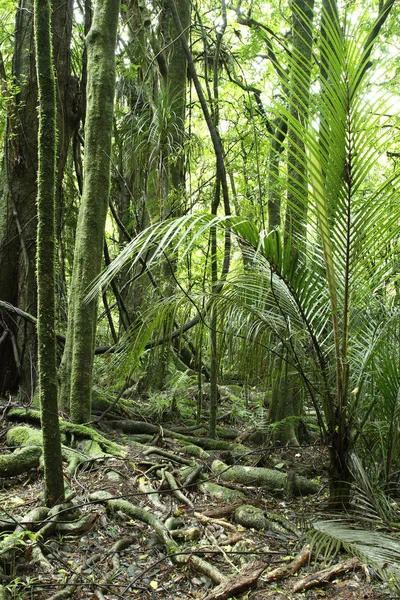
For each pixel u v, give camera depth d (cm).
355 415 372
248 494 416
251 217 652
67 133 637
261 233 332
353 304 355
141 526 333
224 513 368
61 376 518
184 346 756
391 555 270
